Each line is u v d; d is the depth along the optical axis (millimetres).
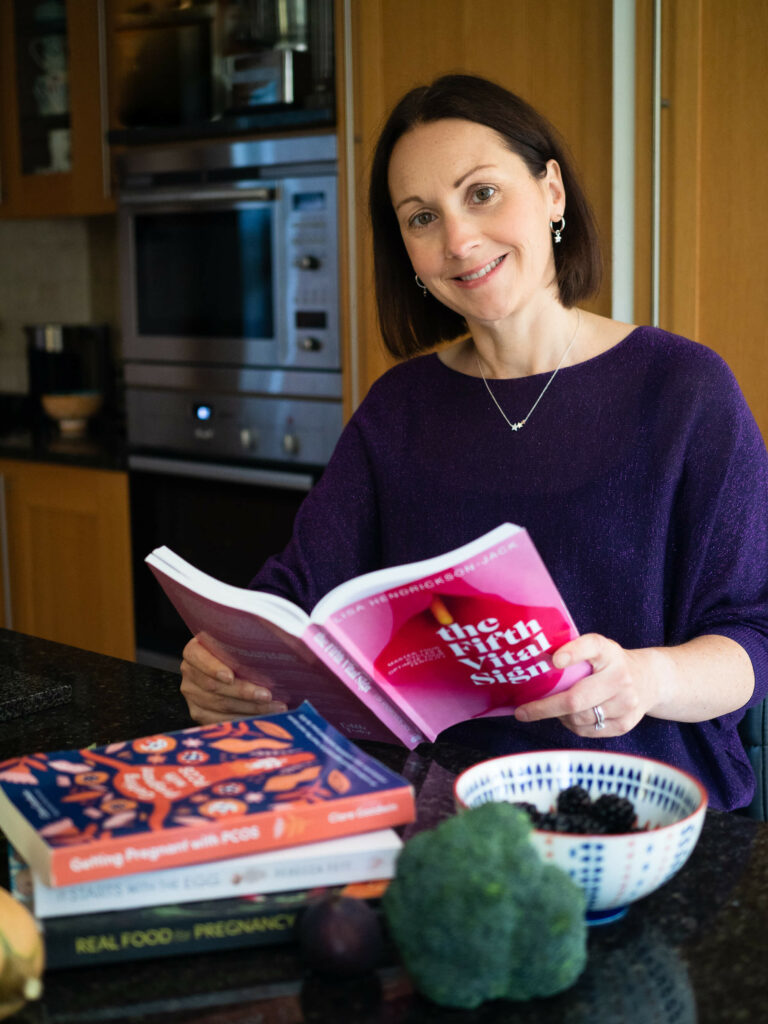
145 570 3168
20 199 3475
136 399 3195
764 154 2053
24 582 3463
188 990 673
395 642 976
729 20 2051
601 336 1357
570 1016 638
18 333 4059
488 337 1368
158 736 874
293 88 2709
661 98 2148
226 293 2922
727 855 837
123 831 691
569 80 2273
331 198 2654
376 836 739
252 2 2732
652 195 2188
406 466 1425
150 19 2947
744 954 698
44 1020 646
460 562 873
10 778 782
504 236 1239
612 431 1301
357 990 669
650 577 1270
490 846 625
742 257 2111
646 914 752
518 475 1341
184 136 2914
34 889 694
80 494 3268
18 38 3363
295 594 1451
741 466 1240
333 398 2754
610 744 1243
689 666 1083
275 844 716
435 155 1234
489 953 604
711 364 1277
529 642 934
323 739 859
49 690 1201
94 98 3166
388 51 2523
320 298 2723
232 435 2980
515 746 1276
